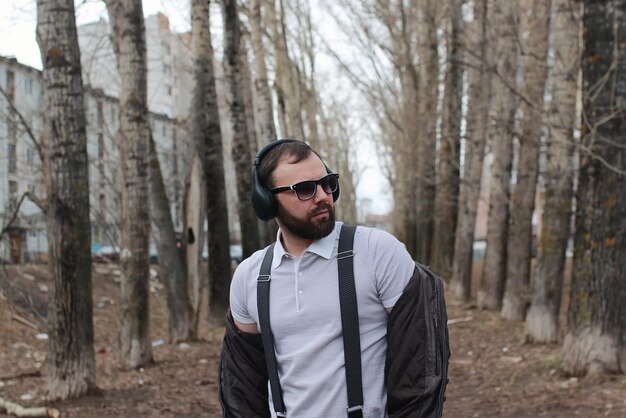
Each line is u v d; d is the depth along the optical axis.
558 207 10.31
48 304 6.99
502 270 15.62
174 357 10.41
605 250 7.21
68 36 6.76
